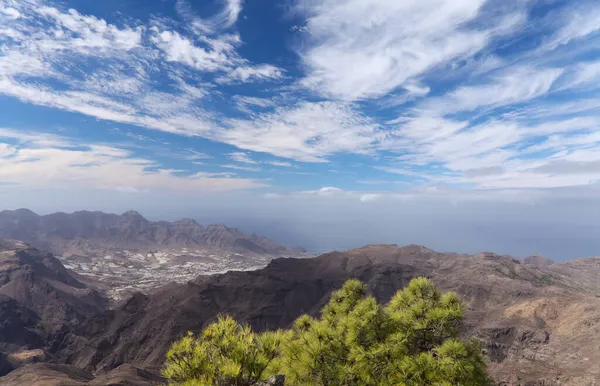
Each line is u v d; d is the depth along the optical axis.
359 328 10.79
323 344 10.66
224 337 9.02
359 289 12.94
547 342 118.69
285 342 10.41
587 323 117.31
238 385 8.71
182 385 8.11
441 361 9.51
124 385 93.75
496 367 113.94
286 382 9.96
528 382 95.88
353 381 10.29
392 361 10.26
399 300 11.70
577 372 94.25
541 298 151.00
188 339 8.90
